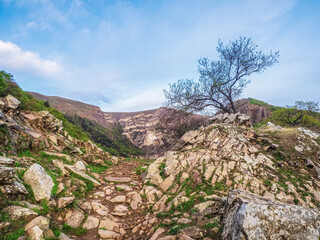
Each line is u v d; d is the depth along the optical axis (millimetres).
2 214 3949
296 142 11328
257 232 3254
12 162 5895
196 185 7957
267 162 9680
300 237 3250
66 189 6594
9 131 8984
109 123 188625
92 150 15836
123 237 5137
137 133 196500
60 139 12844
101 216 6000
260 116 38500
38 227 3912
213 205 5922
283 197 7148
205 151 10844
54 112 23344
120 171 12852
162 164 10766
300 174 8852
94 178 9773
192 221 5086
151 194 8047
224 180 8078
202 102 19297
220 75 18688
